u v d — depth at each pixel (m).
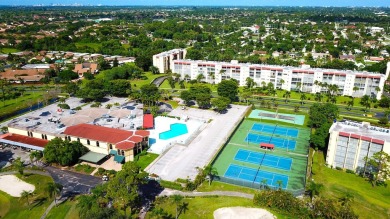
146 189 122.62
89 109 191.38
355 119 198.00
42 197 118.25
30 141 157.75
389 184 127.50
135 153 152.12
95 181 128.50
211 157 150.00
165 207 111.06
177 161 145.75
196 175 133.75
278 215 106.69
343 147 136.62
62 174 134.00
